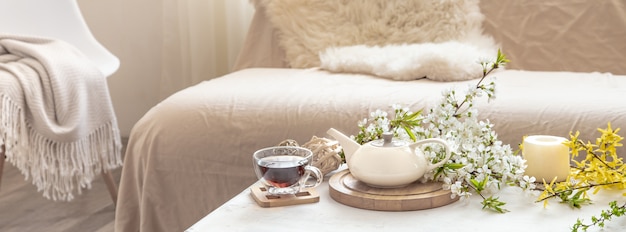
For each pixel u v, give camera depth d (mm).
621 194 1213
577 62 2457
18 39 2539
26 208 2574
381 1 2574
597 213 1117
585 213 1118
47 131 2289
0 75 2279
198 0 3279
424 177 1237
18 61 2422
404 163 1181
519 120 1707
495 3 2564
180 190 1894
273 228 1062
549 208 1145
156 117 1921
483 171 1197
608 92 1822
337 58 2340
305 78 2172
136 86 3672
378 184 1194
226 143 1854
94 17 3654
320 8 2631
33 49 2432
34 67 2373
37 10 2840
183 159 1876
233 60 3314
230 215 1125
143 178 1926
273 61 2676
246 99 1908
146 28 3602
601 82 2021
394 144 1208
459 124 1262
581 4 2473
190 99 1941
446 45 2330
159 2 3559
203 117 1886
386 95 1858
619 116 1652
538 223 1074
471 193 1222
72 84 2383
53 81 2340
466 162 1222
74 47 2611
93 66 2500
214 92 1971
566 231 1039
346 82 2070
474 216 1110
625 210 1053
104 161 2480
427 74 2145
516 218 1099
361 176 1203
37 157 2307
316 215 1120
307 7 2635
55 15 2840
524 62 2514
